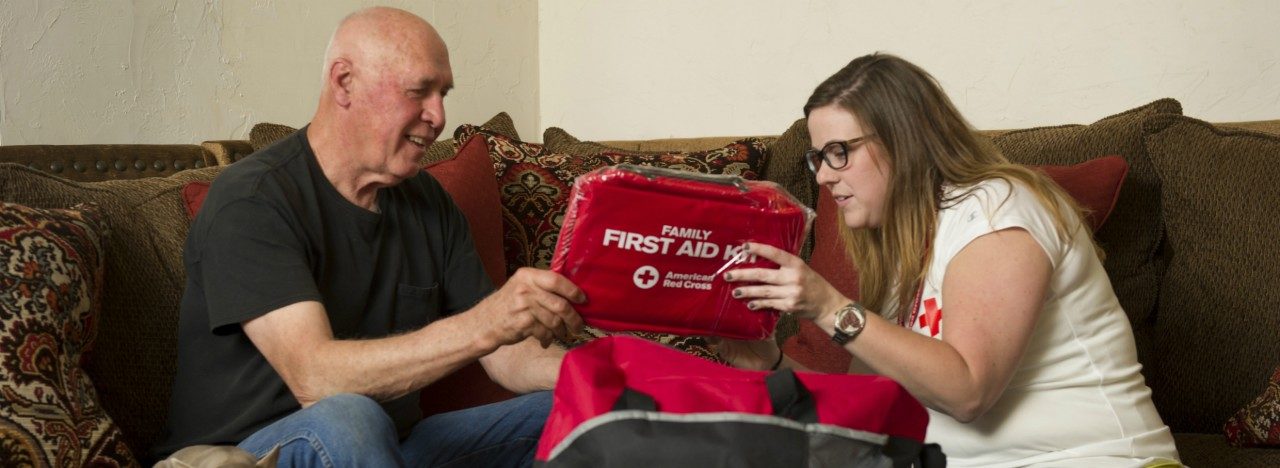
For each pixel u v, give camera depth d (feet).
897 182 4.58
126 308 5.32
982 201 4.38
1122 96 7.89
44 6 6.95
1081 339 4.53
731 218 3.84
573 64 10.91
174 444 4.91
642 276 3.90
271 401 4.81
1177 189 6.45
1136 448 4.47
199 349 4.91
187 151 7.39
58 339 4.47
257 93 8.38
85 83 7.20
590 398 3.23
